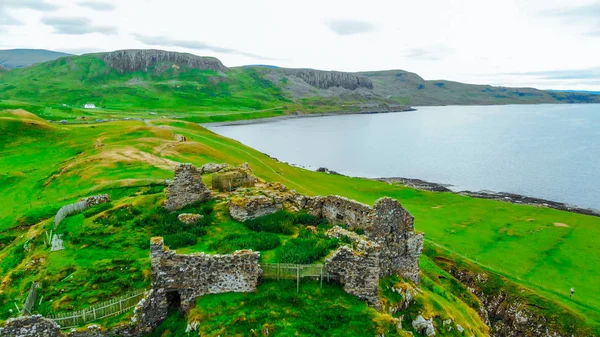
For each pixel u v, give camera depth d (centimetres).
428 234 7444
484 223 8288
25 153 10919
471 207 9675
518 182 14225
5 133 12162
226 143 13275
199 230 3047
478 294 5038
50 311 2239
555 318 4375
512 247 6912
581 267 6128
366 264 2297
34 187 7488
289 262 2461
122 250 2855
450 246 6831
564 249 6831
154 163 7906
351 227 3091
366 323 2080
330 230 2969
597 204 11562
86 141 11800
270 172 9600
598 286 5522
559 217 8912
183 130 14450
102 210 3578
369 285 2306
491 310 4825
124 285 2434
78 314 2170
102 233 3102
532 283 5378
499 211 9331
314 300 2211
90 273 2545
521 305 4641
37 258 2859
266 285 2306
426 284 3588
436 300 2969
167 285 2220
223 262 2230
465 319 3125
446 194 11144
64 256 2795
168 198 3456
